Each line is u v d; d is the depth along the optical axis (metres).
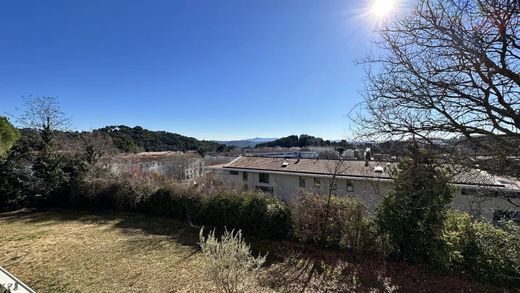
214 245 4.81
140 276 5.94
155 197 11.52
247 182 22.86
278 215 8.09
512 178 3.89
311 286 5.57
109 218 11.19
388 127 4.81
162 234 9.01
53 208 13.28
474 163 3.81
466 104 3.97
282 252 7.30
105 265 6.54
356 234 7.07
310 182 19.45
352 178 16.02
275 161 23.59
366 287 5.53
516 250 5.44
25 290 4.84
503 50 3.50
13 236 8.85
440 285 5.58
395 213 6.39
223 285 4.64
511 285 5.53
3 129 17.70
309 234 7.53
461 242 6.05
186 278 5.80
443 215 6.04
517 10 3.12
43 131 14.30
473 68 3.68
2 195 12.50
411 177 5.50
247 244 7.89
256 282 5.68
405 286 5.56
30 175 13.27
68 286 5.53
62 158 14.02
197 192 10.45
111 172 13.98
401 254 6.47
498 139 3.55
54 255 7.20
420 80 4.19
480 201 5.07
